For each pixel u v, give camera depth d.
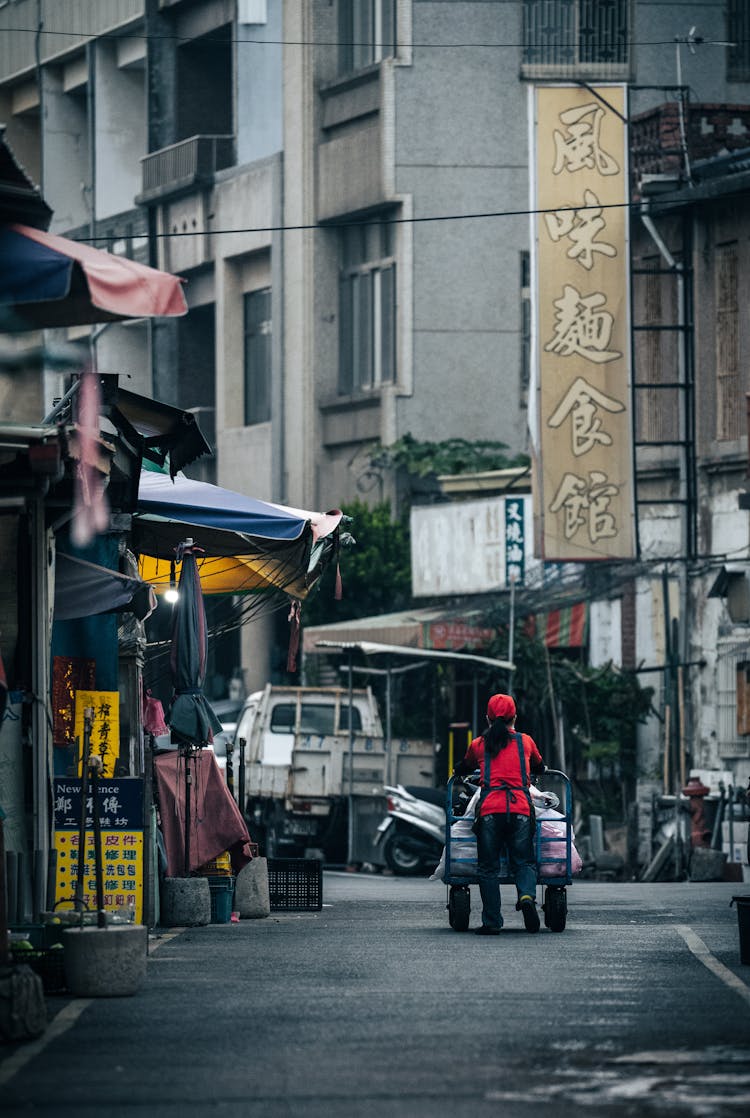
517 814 21.47
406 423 51.03
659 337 43.28
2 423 16.98
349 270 53.03
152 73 59.28
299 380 53.16
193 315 58.47
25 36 65.38
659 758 42.56
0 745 18.33
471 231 51.78
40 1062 12.27
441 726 44.53
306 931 22.16
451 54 51.72
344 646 39.72
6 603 18.28
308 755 40.59
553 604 43.84
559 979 16.53
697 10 52.62
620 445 40.19
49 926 16.58
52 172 64.50
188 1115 10.59
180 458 22.47
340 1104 10.88
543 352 40.09
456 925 22.03
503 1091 11.27
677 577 42.31
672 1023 13.80
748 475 37.41
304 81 53.28
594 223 40.25
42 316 14.56
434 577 47.34
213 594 27.17
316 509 52.75
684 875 39.28
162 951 19.30
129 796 20.86
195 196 57.22
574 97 40.31
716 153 43.50
